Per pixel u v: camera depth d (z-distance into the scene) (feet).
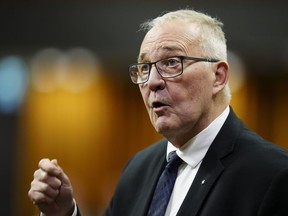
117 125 42.34
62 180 11.50
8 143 41.37
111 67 40.24
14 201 41.24
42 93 41.68
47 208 11.59
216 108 11.17
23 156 41.63
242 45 35.40
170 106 10.70
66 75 40.86
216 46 11.14
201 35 10.98
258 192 9.60
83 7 35.27
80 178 42.11
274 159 9.96
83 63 39.68
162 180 11.30
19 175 41.55
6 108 40.91
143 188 12.00
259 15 33.78
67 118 42.27
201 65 10.79
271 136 39.99
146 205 11.35
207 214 9.82
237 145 10.67
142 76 11.25
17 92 40.50
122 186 12.70
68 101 42.16
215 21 11.46
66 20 35.70
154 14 34.32
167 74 10.74
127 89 42.34
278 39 34.73
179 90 10.66
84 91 42.06
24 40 36.14
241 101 39.96
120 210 12.34
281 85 39.78
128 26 35.12
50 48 37.24
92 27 35.63
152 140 42.01
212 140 10.96
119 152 42.29
